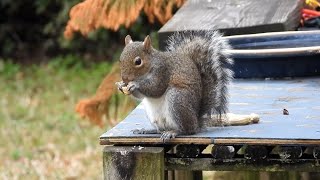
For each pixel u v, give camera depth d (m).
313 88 7.79
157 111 6.02
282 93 7.58
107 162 5.84
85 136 18.03
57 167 15.70
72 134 18.28
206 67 6.14
